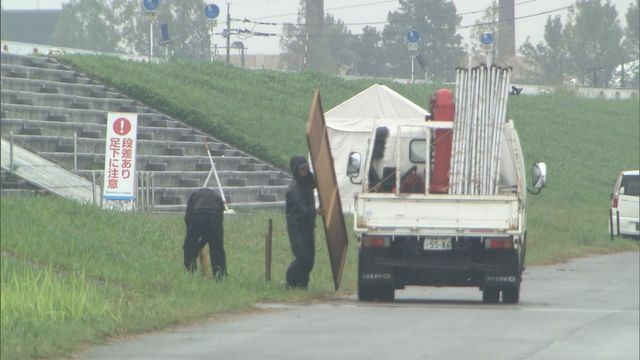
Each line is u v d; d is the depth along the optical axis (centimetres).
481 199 6594
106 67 17225
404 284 6869
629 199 13400
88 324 4925
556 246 12012
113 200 9625
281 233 9825
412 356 4444
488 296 6956
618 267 10262
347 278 7988
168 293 6181
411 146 7344
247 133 16900
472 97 6856
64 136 12469
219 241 6925
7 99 13075
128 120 9388
